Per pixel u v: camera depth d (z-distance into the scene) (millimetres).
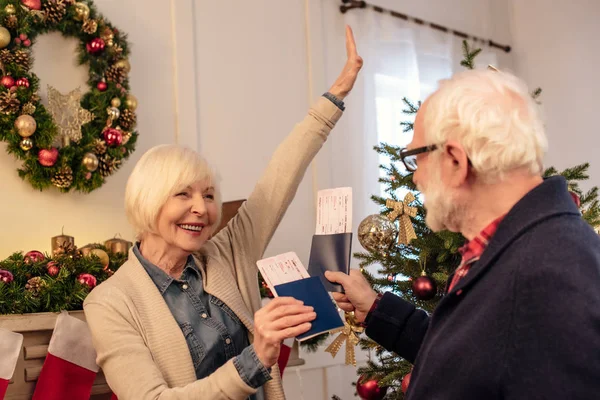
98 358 1539
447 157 1142
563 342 948
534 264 1007
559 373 944
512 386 980
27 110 2449
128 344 1514
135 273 1643
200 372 1564
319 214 1679
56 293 2107
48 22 2621
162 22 3045
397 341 1492
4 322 1996
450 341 1062
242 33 3303
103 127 2680
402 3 4027
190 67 3080
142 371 1476
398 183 2383
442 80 1229
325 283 1592
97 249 2393
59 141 2592
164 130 2986
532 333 975
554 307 968
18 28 2504
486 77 1165
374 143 3652
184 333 1580
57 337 2027
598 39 4453
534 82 4613
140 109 2924
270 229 1801
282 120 3383
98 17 2752
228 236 1818
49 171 2516
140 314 1573
